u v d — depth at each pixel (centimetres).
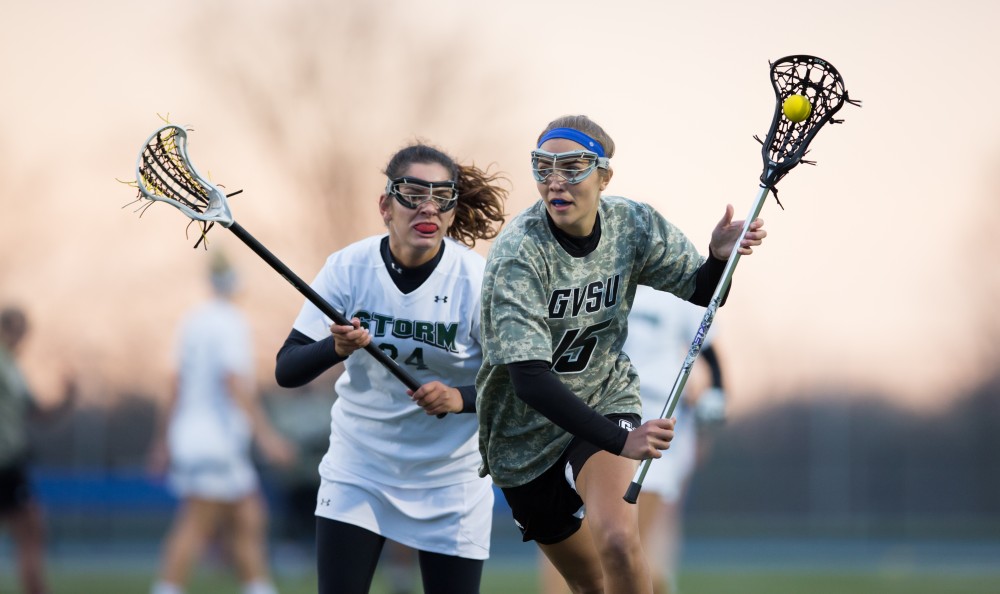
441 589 1591
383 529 1568
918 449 6925
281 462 2641
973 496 6412
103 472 5659
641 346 2292
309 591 3008
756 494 6347
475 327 1553
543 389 1350
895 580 3359
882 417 6988
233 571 3369
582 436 1348
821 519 6281
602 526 1385
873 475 6372
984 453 6944
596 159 1377
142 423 6297
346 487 1568
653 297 2306
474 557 1603
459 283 1553
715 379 2509
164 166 1429
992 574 3628
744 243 1410
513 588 3016
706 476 6372
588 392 1493
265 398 4769
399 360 1572
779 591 2986
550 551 1559
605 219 1442
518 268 1383
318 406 4522
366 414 1580
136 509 5600
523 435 1487
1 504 2717
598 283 1429
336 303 1573
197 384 2584
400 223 1517
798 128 1427
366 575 1557
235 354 2580
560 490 1505
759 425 6794
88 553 4781
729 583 3225
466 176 1627
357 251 1582
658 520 2225
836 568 3953
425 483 1578
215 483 2556
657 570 2217
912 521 6347
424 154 1527
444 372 1580
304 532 4344
